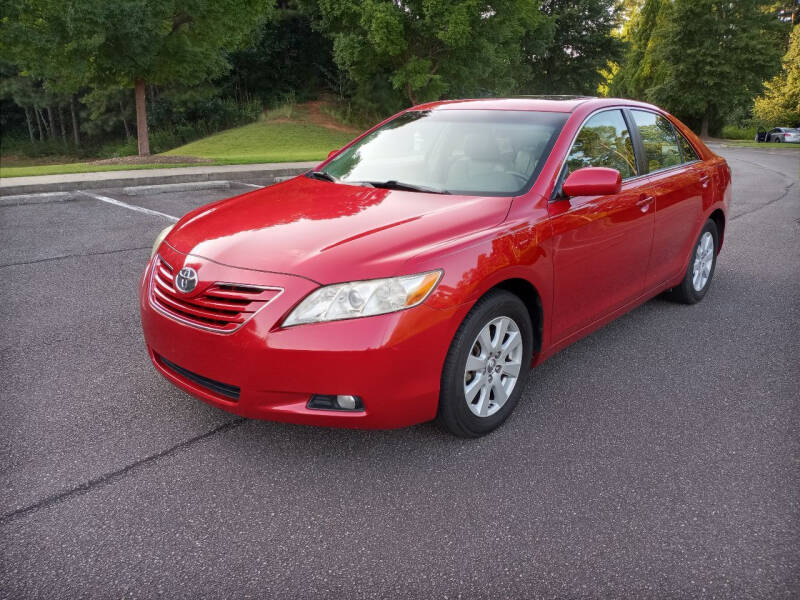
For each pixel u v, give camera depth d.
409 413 2.68
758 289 5.65
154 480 2.69
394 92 37.41
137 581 2.12
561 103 3.90
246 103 40.38
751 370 3.91
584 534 2.38
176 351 2.82
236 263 2.71
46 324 4.52
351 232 2.83
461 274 2.70
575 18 44.44
